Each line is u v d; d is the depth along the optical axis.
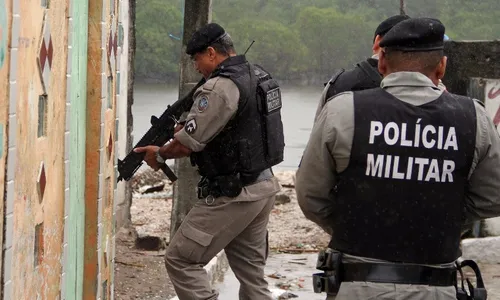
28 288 3.86
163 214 11.36
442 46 3.94
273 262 9.21
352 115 3.84
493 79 9.70
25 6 3.67
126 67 10.18
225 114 5.78
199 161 6.00
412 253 3.82
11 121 3.48
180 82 8.35
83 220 5.08
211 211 5.96
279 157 6.10
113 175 5.71
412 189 3.81
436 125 3.83
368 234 3.82
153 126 6.31
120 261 8.34
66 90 4.46
